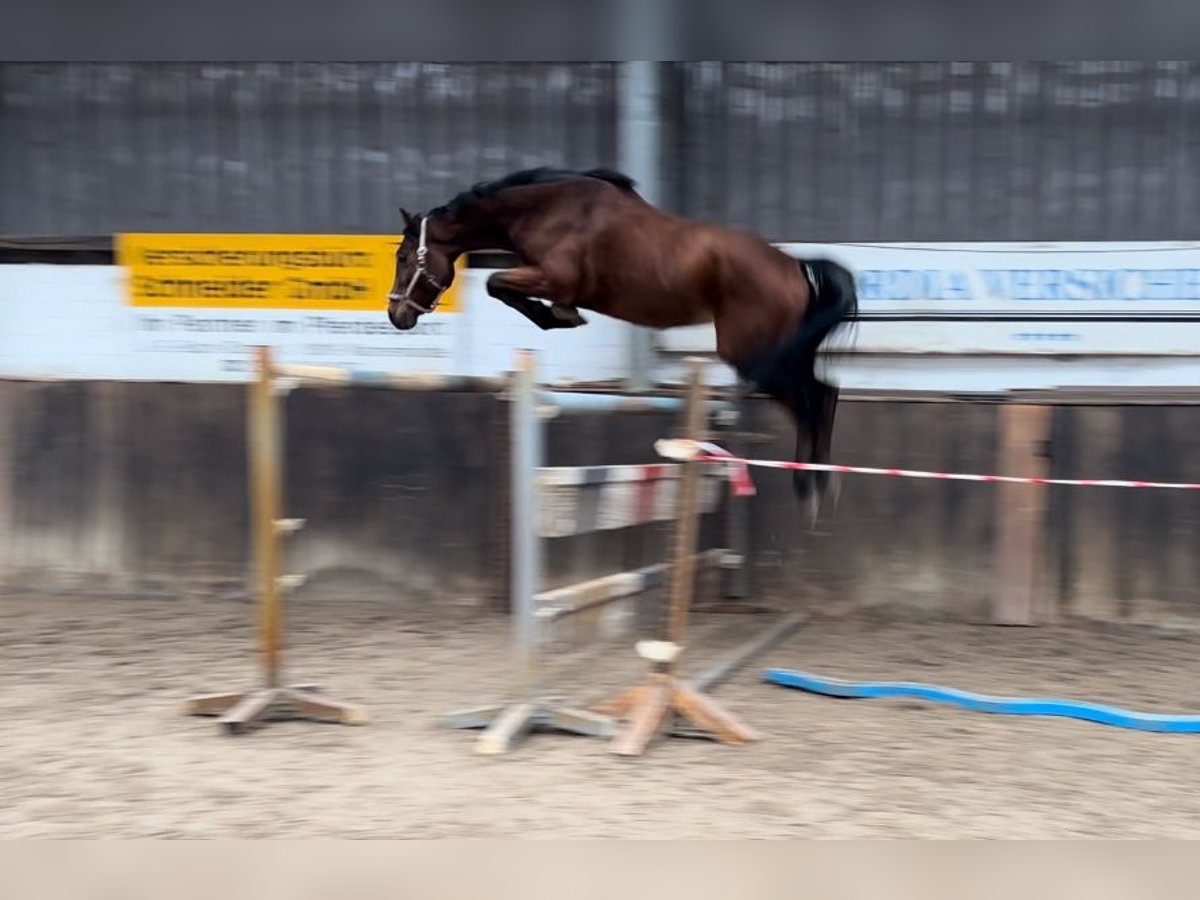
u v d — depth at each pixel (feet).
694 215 22.22
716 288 17.33
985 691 16.17
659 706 13.42
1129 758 13.21
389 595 21.75
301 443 21.97
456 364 22.50
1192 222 21.12
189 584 22.27
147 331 23.21
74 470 22.53
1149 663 17.79
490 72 22.54
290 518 21.95
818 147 21.90
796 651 18.31
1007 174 21.50
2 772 12.26
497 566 21.06
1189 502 19.72
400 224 22.85
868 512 20.57
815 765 12.72
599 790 11.73
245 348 22.97
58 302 23.38
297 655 17.92
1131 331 21.13
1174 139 21.12
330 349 22.72
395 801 11.35
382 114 22.80
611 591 14.78
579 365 22.30
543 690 15.39
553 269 17.35
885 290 21.74
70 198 23.57
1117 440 19.86
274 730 13.87
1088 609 20.04
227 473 22.17
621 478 14.40
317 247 22.72
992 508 20.16
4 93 23.56
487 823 10.75
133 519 22.41
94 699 15.31
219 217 23.22
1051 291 21.31
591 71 22.30
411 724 14.15
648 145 21.50
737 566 20.58
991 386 21.61
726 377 21.85
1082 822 11.08
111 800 11.39
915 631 19.71
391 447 21.72
